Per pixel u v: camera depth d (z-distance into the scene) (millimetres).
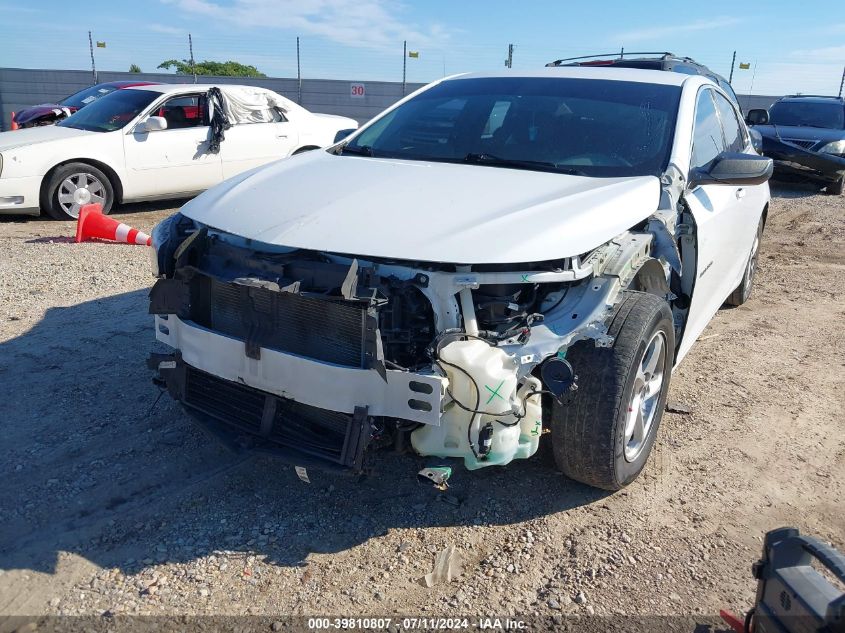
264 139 10273
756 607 2256
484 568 2850
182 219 3350
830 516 3252
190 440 3701
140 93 9742
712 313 4863
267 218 2996
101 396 4129
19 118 12742
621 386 2928
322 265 2742
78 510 3113
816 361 5082
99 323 5270
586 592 2730
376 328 2576
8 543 2893
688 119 3934
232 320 2979
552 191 3203
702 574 2846
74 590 2658
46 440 3648
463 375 2605
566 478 3447
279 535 3002
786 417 4191
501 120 4027
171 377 3223
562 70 4539
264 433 2936
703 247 3928
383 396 2646
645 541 3031
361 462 2689
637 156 3691
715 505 3301
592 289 2904
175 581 2721
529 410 2811
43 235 8188
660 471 3570
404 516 3152
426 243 2695
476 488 3354
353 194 3123
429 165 3660
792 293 6852
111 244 7844
